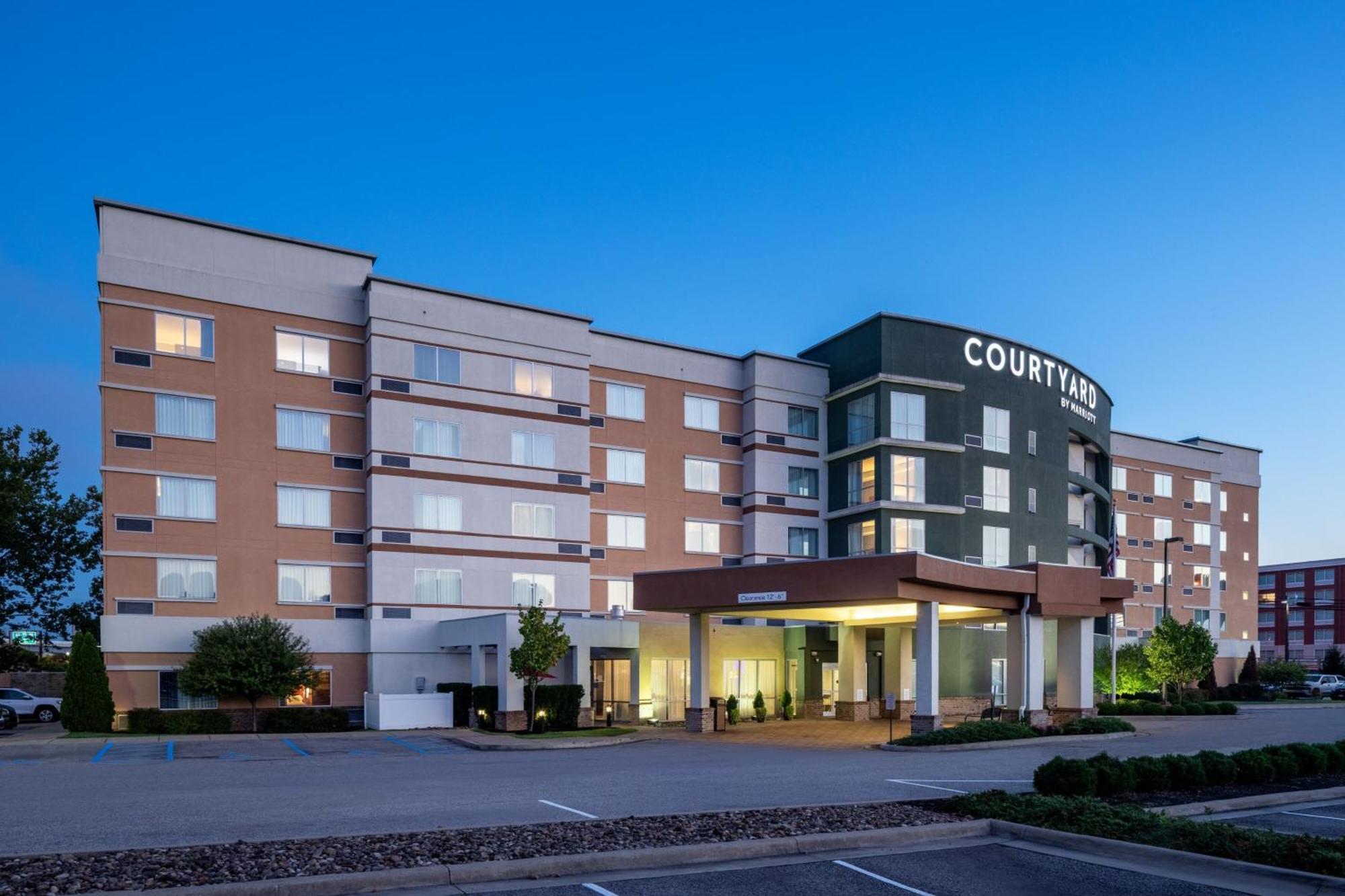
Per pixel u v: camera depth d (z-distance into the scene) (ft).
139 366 105.40
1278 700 200.64
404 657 113.70
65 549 147.95
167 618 104.53
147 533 104.47
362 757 74.08
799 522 143.33
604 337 135.54
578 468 127.65
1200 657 145.18
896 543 134.62
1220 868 34.40
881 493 135.03
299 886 28.76
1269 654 356.38
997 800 44.70
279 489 111.75
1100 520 178.40
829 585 90.48
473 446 120.57
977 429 142.92
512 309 125.39
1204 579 222.48
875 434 136.87
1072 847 37.96
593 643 110.11
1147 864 35.47
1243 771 56.39
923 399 139.44
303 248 116.26
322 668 111.86
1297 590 352.90
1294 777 58.85
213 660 100.73
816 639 132.36
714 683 126.52
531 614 97.40
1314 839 36.27
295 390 113.70
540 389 126.21
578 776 58.90
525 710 100.68
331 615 113.29
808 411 146.82
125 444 104.17
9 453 142.00
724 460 142.51
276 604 110.22
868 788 53.36
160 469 105.60
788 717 127.03
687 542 137.90
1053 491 151.64
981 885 32.63
